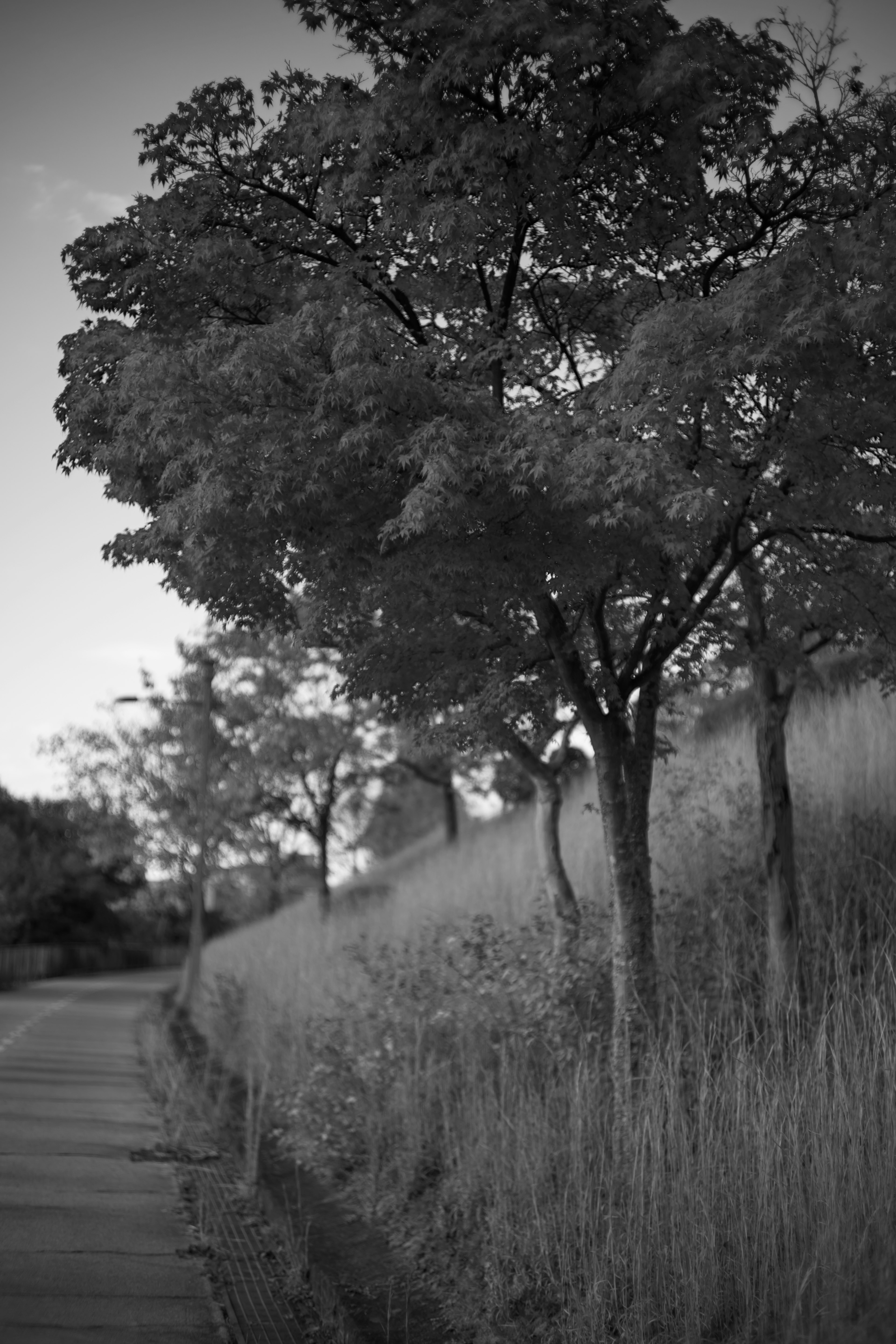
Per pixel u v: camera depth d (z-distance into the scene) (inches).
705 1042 342.0
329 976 725.3
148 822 1459.2
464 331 378.6
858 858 479.8
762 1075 268.8
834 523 350.0
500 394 356.2
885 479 331.6
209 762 1328.7
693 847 565.9
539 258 365.1
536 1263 271.0
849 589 385.7
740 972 438.9
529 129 321.1
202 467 284.7
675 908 492.4
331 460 284.0
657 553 312.2
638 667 416.2
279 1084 597.0
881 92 335.3
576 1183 283.1
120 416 315.9
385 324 297.4
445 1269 308.7
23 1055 872.3
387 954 644.1
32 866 3068.4
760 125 328.8
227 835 1392.7
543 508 296.0
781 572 398.9
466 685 393.4
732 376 301.9
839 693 673.0
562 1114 337.1
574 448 287.3
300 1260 322.7
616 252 361.1
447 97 328.2
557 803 562.3
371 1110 447.2
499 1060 424.8
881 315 287.6
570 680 369.7
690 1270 229.1
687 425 311.6
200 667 1232.8
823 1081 255.1
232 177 354.3
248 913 1849.2
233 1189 427.5
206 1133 542.3
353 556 309.3
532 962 473.7
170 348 312.0
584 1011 419.2
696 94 331.0
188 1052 845.2
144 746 1446.9
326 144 332.2
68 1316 271.0
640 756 380.5
